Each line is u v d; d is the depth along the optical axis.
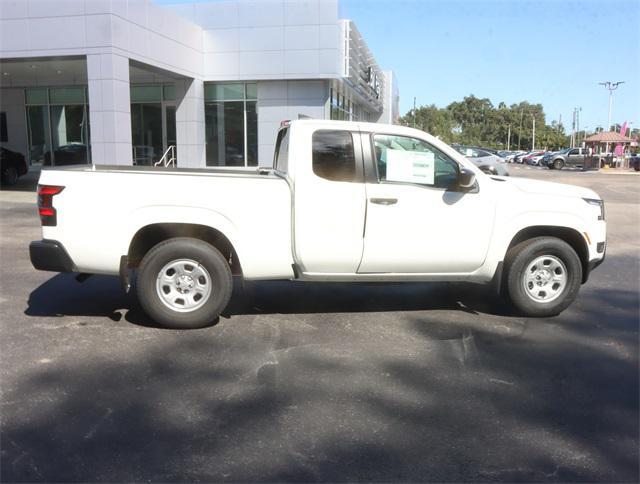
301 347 5.20
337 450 3.49
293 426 3.77
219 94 22.41
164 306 5.53
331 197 5.52
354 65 24.48
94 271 5.48
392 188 5.63
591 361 4.97
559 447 3.57
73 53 16.05
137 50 17.17
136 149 24.12
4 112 26.39
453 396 4.25
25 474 3.21
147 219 5.41
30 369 4.62
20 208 14.53
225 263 5.56
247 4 21.23
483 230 5.83
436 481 3.20
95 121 16.17
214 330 5.64
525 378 4.59
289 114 22.00
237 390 4.29
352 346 5.25
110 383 4.38
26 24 16.16
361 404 4.09
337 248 5.59
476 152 26.33
